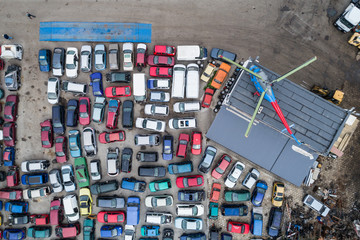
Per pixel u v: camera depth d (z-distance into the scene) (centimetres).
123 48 2708
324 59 2750
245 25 2766
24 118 2783
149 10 2780
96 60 2678
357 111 2755
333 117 2244
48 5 2788
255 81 2183
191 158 2759
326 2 2747
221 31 2770
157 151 2764
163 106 2669
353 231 2711
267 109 2252
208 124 2755
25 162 2698
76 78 2778
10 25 2809
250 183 2652
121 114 2773
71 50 2703
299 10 2753
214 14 2769
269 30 2764
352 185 2728
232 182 2666
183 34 2777
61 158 2705
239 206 2686
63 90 2750
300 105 2253
